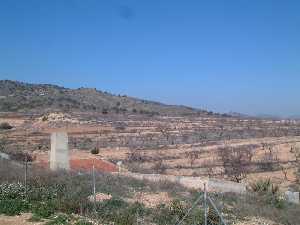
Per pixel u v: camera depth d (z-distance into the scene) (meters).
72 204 16.48
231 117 155.25
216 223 15.85
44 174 23.14
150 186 24.88
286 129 116.25
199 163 74.25
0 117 114.56
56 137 31.53
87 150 79.06
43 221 14.93
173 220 15.97
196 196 22.94
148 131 106.50
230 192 28.88
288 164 73.00
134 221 15.54
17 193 17.89
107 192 21.02
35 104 136.62
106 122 116.00
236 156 76.06
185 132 107.38
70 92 168.25
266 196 28.50
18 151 58.53
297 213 24.17
